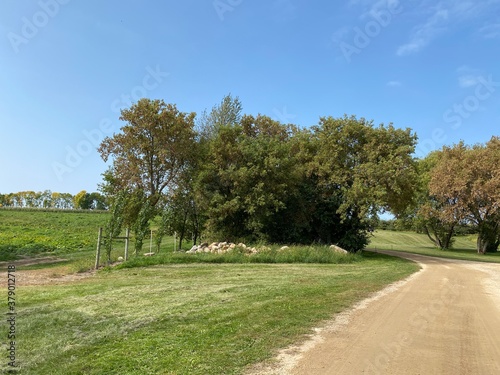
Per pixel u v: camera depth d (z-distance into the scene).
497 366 5.68
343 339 6.66
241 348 6.05
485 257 38.44
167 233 29.38
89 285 11.94
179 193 30.12
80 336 6.64
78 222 51.47
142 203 22.86
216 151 28.45
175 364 5.37
